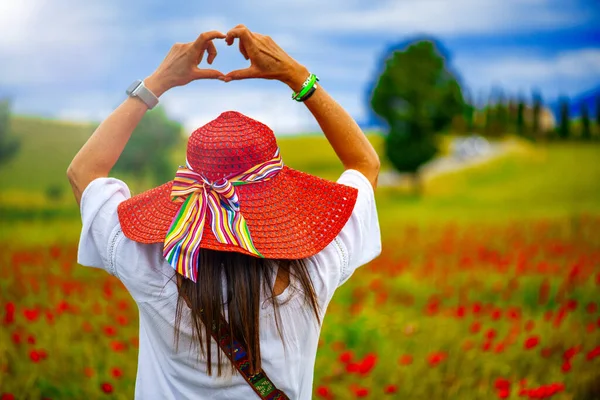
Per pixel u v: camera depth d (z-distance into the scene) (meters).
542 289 6.93
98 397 4.24
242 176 1.74
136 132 44.66
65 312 5.59
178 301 1.73
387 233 16.12
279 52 1.87
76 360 4.78
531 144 58.69
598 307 6.99
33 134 48.62
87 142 1.90
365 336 5.54
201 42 1.83
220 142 1.75
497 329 5.85
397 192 47.31
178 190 1.72
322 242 1.74
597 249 11.17
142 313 1.86
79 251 1.84
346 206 1.78
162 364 1.85
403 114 47.66
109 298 6.21
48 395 4.35
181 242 1.65
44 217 26.00
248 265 1.71
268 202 1.75
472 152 55.91
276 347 1.76
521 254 9.55
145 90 1.88
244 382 1.79
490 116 62.41
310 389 1.93
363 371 4.29
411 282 8.28
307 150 59.22
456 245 12.04
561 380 4.72
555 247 10.70
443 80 49.19
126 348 5.03
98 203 1.81
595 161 50.94
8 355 4.77
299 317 1.76
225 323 1.74
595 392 4.69
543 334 5.59
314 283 1.77
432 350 5.27
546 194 40.38
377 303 6.84
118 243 1.77
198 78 1.89
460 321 5.88
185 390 1.82
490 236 13.62
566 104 62.38
